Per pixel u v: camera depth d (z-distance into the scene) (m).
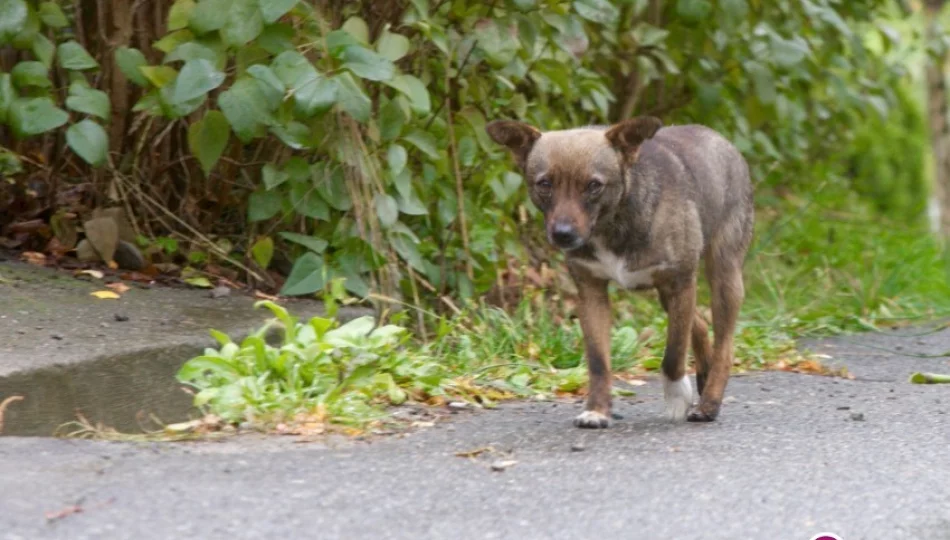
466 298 7.61
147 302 6.82
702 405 5.98
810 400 6.53
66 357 5.56
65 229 7.42
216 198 7.69
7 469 4.37
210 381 5.74
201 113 7.50
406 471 4.69
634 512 4.22
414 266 7.32
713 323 6.34
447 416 5.93
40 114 6.52
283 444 5.13
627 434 5.56
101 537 3.75
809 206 12.12
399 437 5.38
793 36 9.73
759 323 8.74
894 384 7.15
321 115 6.55
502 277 8.35
